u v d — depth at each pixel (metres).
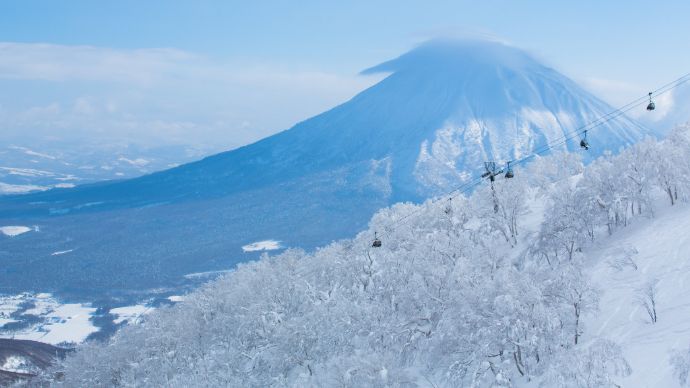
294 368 52.03
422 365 41.97
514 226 60.50
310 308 57.19
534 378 32.75
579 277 35.56
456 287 43.88
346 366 42.19
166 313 84.06
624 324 33.72
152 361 68.56
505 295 34.75
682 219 43.97
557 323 35.06
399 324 45.44
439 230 67.06
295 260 87.56
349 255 68.56
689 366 25.78
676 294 34.00
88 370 76.50
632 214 49.78
